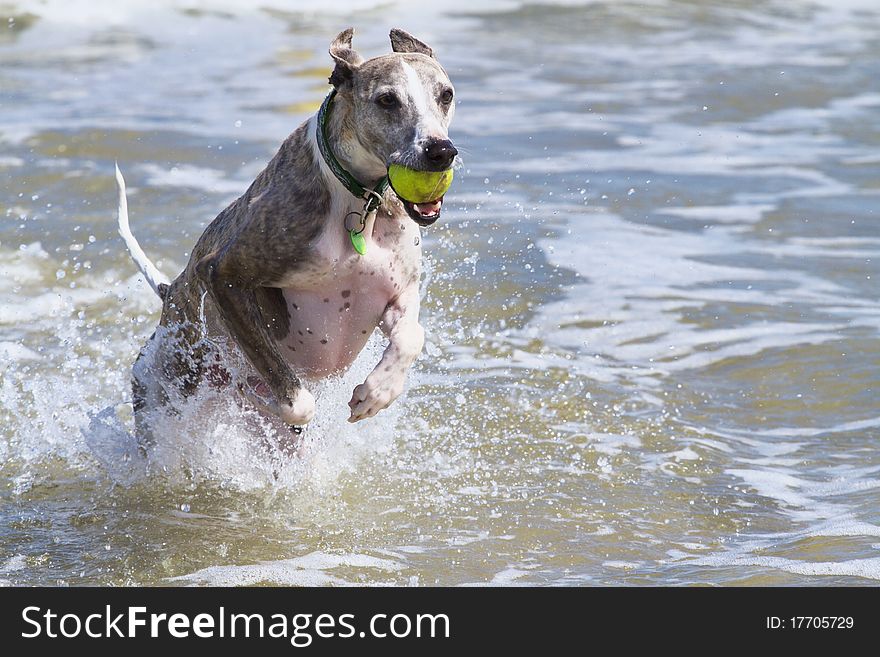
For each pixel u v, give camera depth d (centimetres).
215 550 816
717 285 1347
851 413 1041
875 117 2100
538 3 3183
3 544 822
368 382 814
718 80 2375
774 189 1694
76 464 962
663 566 784
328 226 794
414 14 3020
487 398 1066
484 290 1311
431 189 742
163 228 1460
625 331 1223
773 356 1156
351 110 772
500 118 2048
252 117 1989
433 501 888
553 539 827
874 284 1348
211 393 932
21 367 1110
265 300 835
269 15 2945
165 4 2952
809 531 828
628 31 2906
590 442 987
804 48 2739
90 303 1266
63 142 1797
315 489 909
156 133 1869
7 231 1430
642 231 1520
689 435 1000
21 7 2811
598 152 1859
